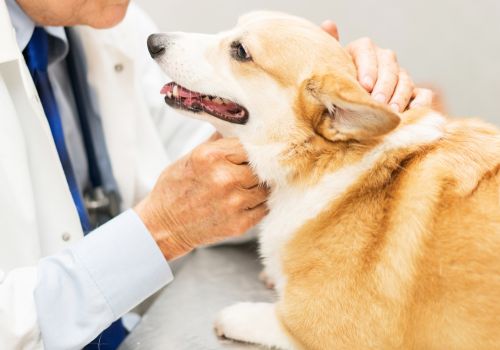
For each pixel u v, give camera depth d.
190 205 1.04
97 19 1.25
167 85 1.21
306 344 1.05
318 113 1.02
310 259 1.03
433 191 0.96
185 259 1.50
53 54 1.33
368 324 0.97
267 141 1.08
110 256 1.01
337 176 1.03
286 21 1.15
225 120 1.13
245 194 1.08
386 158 1.01
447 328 0.93
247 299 1.23
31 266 1.04
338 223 1.02
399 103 1.08
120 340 1.29
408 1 1.88
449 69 1.95
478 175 0.96
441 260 0.92
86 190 1.43
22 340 0.96
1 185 1.04
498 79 1.93
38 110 1.11
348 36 1.94
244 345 1.10
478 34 1.89
